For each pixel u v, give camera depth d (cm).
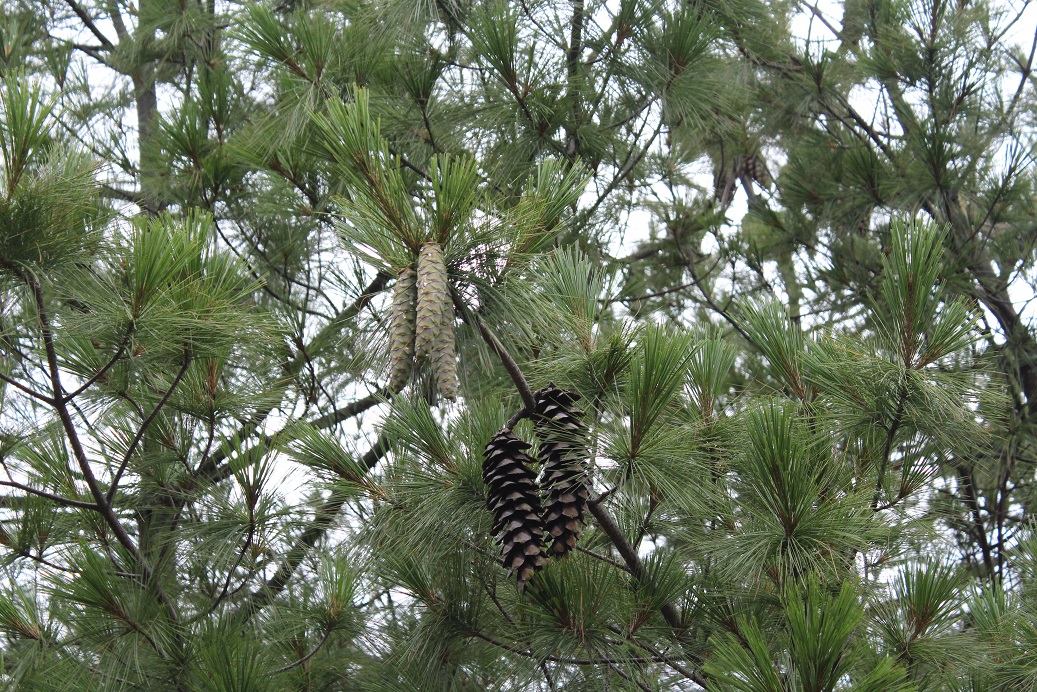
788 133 580
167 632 290
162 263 236
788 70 555
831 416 252
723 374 273
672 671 271
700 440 249
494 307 212
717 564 255
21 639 279
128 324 243
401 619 317
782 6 508
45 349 255
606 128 429
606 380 250
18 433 289
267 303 434
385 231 211
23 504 287
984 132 513
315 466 269
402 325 201
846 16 569
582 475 231
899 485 270
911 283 237
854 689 191
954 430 249
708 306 575
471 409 266
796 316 542
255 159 413
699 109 429
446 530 260
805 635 186
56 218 229
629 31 409
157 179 453
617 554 288
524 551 230
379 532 272
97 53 598
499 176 386
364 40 403
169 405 304
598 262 441
